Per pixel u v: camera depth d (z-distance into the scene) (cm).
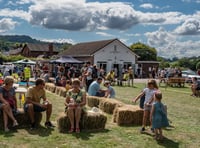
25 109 854
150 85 903
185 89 2694
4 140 722
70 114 820
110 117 1064
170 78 2947
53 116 1039
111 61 5050
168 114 1226
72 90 853
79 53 5231
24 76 2617
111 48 5038
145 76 5431
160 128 779
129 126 919
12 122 839
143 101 977
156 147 717
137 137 795
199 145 752
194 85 2077
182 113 1267
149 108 854
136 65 5288
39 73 2997
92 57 4897
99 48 4925
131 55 5228
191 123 1038
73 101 838
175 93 2245
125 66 5188
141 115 949
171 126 960
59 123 824
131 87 2636
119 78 2898
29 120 864
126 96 1847
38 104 855
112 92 1329
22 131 809
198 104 1617
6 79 838
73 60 3631
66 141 732
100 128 864
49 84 2017
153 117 773
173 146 732
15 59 5866
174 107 1459
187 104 1600
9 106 817
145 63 5500
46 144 703
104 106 1150
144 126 855
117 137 787
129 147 706
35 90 872
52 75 3403
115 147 700
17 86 1273
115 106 1101
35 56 8475
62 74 2591
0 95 820
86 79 1878
